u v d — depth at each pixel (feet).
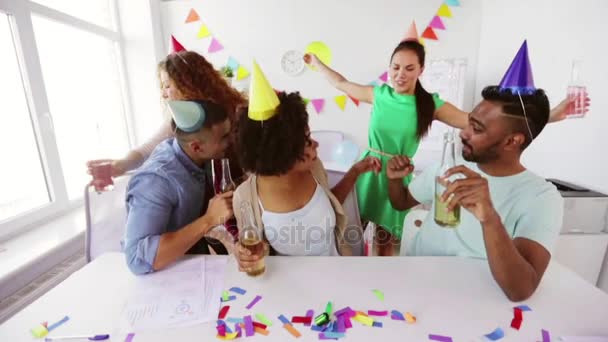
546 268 2.67
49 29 5.84
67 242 4.65
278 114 2.70
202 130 2.98
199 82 3.31
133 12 8.17
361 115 8.84
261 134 2.71
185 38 8.98
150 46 8.33
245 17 8.71
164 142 3.52
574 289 2.53
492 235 2.33
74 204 5.89
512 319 2.21
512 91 2.63
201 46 8.98
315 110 8.96
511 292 2.36
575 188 4.65
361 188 4.97
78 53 6.71
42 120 5.24
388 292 2.54
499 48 6.61
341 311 2.33
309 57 8.30
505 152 2.80
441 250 3.47
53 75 5.87
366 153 5.54
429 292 2.53
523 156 5.05
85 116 6.80
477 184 2.31
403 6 8.07
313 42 8.62
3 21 4.78
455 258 3.05
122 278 2.84
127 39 8.30
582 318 2.21
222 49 8.93
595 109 4.40
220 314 2.36
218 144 3.16
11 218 4.78
